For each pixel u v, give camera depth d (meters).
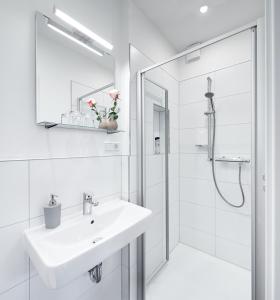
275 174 0.40
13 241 0.85
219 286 1.54
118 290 1.41
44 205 0.96
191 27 1.73
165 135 1.83
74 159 1.11
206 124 1.86
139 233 1.03
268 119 0.43
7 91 0.84
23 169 0.89
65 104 1.07
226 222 1.78
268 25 0.45
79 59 1.15
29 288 0.90
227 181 1.75
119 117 1.46
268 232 0.42
